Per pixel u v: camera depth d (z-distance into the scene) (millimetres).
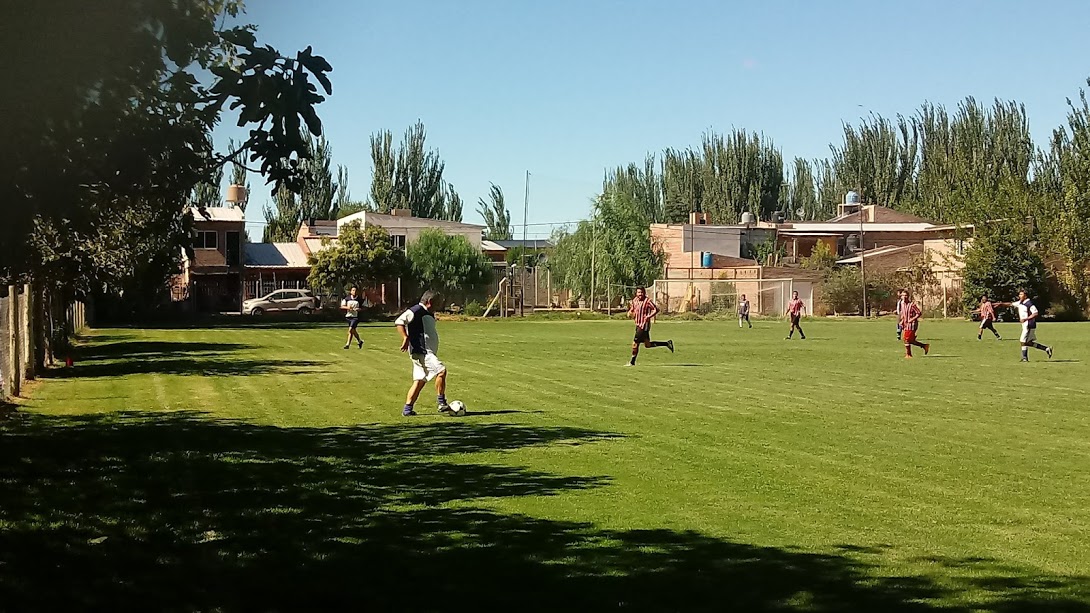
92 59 6762
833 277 69062
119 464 11398
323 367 25547
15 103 6723
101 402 17891
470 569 7168
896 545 7855
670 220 103875
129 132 7516
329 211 98562
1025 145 92125
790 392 19156
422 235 72188
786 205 107750
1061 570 7180
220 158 7906
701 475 10703
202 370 24641
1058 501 9469
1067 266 62594
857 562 7359
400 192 97938
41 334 23984
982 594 6586
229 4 7488
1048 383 20938
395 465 11328
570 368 25000
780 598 6496
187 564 7309
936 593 6609
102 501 9430
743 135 100250
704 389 19734
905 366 25672
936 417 15469
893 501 9438
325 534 8188
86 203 8438
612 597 6520
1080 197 62375
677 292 81000
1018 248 60938
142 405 17438
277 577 6980
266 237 98562
